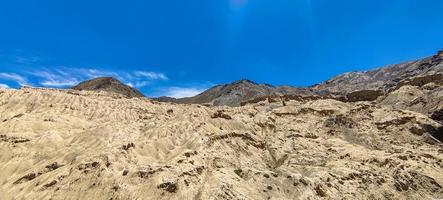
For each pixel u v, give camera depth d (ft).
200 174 204.44
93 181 191.52
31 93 321.93
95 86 572.51
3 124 263.49
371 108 341.00
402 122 308.19
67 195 186.60
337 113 328.29
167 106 339.98
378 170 232.12
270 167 240.94
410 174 229.04
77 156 219.20
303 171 226.99
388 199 207.62
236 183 200.23
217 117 289.53
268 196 194.39
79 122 282.77
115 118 301.22
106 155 207.51
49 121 272.10
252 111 321.11
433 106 365.20
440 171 242.17
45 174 205.26
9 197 193.47
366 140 289.74
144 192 182.80
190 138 242.58
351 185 211.61
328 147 270.05
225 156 231.71
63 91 344.08
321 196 198.18
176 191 185.78
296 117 324.80
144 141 234.99
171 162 207.00
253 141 261.24
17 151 232.94
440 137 301.63
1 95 317.42
